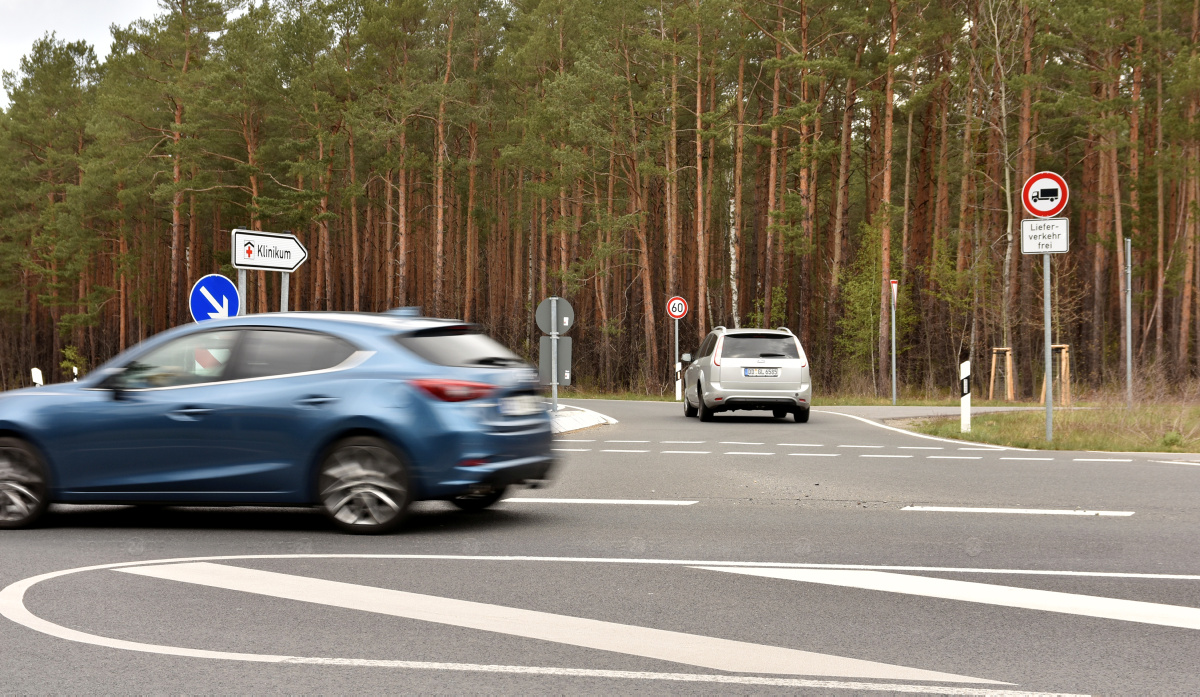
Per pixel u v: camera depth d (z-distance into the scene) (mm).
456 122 54156
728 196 60250
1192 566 6613
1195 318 44562
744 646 4777
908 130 49094
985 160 44344
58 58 67750
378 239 67562
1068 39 38594
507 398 8023
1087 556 6934
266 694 4078
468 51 55062
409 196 57125
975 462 12875
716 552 7070
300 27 51219
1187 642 4863
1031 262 41594
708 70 43594
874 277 41281
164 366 8125
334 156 53312
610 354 51031
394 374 7758
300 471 7785
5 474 8109
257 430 7824
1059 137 52562
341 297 72688
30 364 84062
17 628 5070
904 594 5852
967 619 5301
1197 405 19406
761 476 11398
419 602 5633
